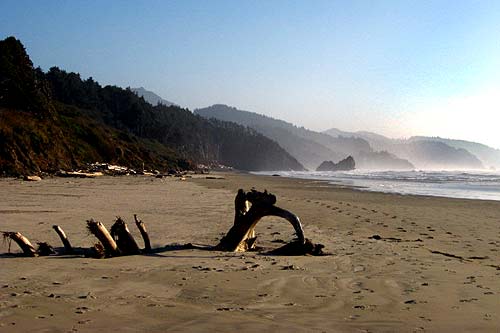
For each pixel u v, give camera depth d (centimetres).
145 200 2311
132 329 447
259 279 695
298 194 3259
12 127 5241
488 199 2961
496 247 1123
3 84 6103
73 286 628
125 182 4256
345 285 666
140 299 566
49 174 4806
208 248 1010
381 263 858
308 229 1398
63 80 13650
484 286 672
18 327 446
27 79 6519
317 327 465
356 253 978
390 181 6550
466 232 1409
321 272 761
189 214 1714
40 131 5628
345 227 1470
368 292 626
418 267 823
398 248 1060
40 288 614
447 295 614
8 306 519
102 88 16025
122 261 835
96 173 5450
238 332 443
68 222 1366
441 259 920
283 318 496
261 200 988
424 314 521
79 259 848
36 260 830
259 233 1295
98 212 1680
